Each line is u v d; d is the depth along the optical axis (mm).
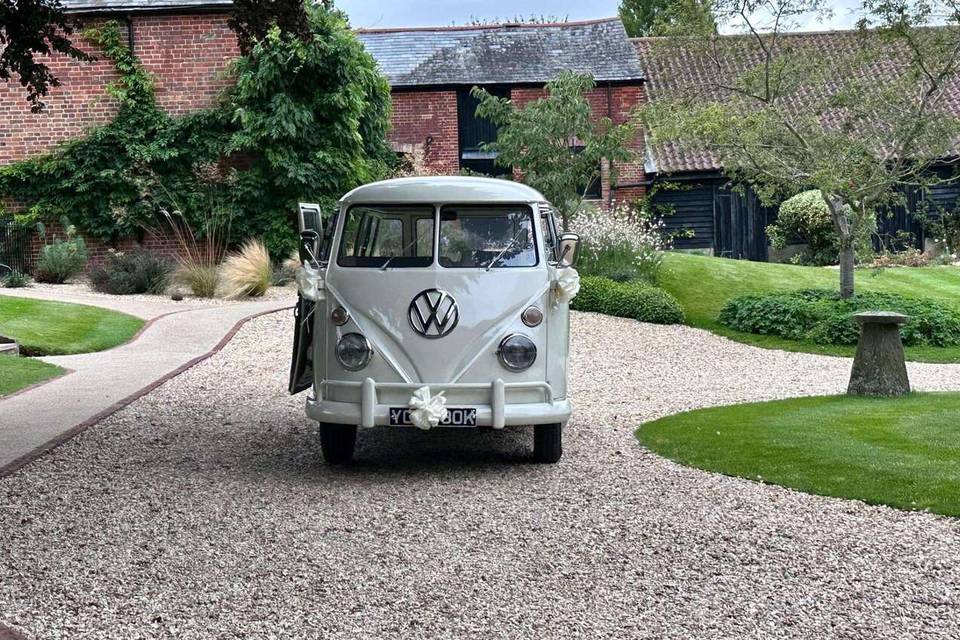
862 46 16750
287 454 8078
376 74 25188
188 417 9578
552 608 4527
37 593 4711
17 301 17016
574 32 31781
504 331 7250
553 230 8023
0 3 8586
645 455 7977
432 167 28234
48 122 23344
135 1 23281
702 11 16828
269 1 9406
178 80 23484
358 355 7234
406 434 9156
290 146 22688
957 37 16094
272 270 22047
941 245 27094
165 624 4324
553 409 7328
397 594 4707
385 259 7367
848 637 4203
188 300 19281
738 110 17406
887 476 6922
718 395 11523
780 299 17547
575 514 6160
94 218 23219
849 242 17391
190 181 23156
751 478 7109
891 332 10719
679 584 4859
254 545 5496
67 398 10242
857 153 16406
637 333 16828
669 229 28734
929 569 5090
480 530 5801
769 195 17328
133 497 6559
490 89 30156
